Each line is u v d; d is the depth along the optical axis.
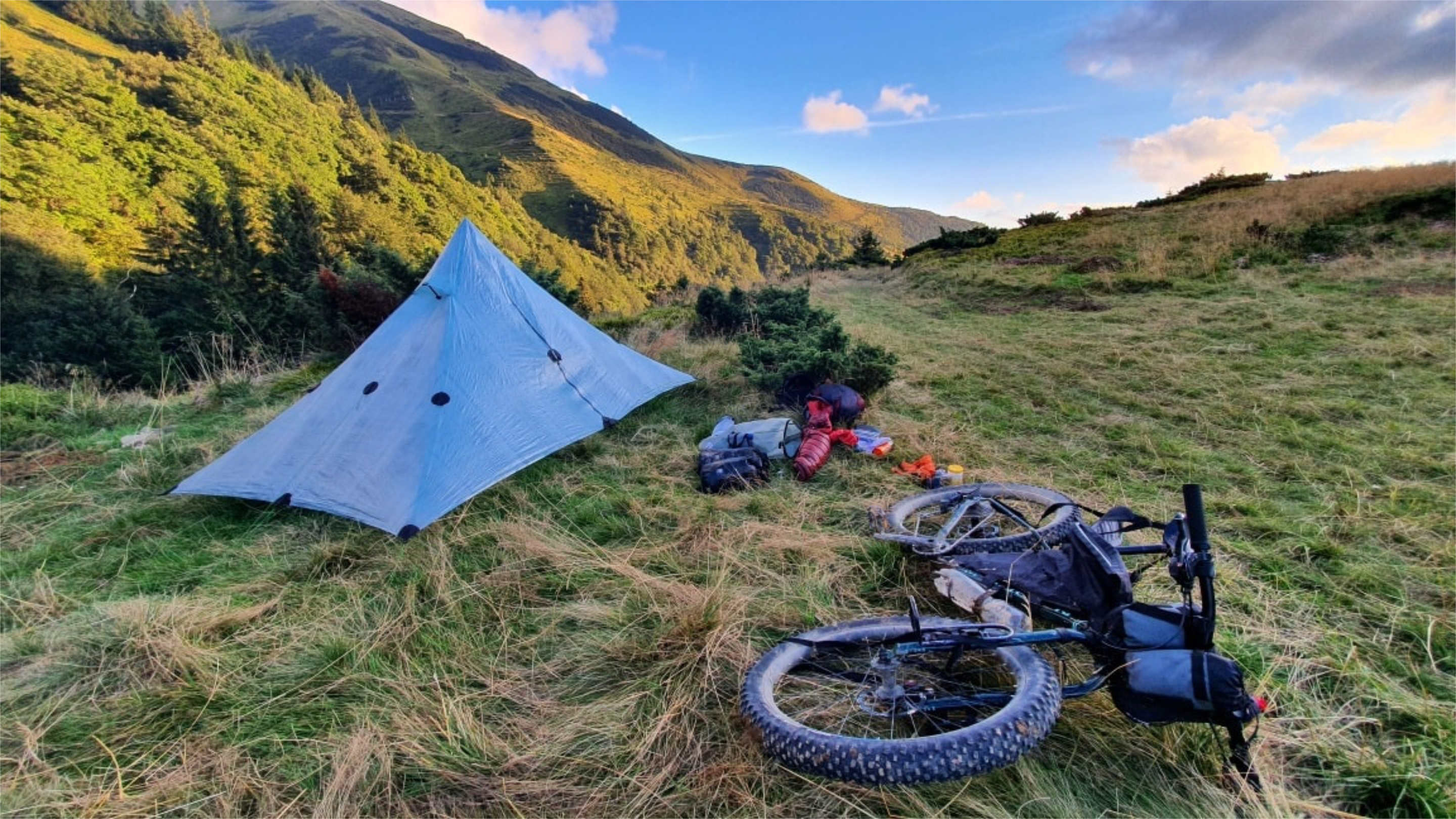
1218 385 6.32
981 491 3.86
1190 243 15.19
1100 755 2.07
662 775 2.08
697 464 4.93
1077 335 9.16
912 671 2.43
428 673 2.66
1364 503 3.86
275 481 4.29
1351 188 17.33
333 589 3.32
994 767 1.81
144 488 4.82
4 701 2.55
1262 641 2.60
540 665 2.70
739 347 8.36
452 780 2.11
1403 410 5.39
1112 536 2.73
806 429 5.15
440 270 5.18
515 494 4.34
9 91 65.19
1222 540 3.47
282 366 9.74
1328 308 8.92
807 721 2.27
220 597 3.28
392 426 4.29
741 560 3.45
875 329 10.35
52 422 6.60
